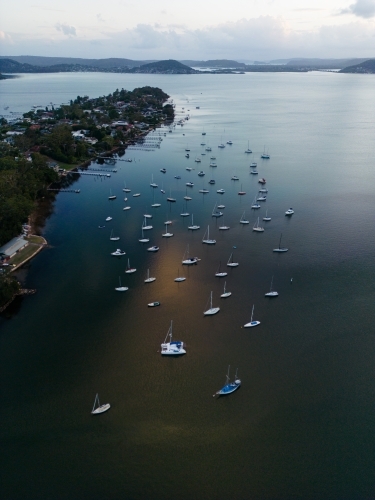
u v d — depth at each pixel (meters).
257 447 105.06
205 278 181.38
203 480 97.62
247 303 163.00
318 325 149.88
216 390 121.69
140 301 164.50
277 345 139.88
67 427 110.56
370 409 115.75
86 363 131.88
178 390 121.81
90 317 154.62
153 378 126.06
